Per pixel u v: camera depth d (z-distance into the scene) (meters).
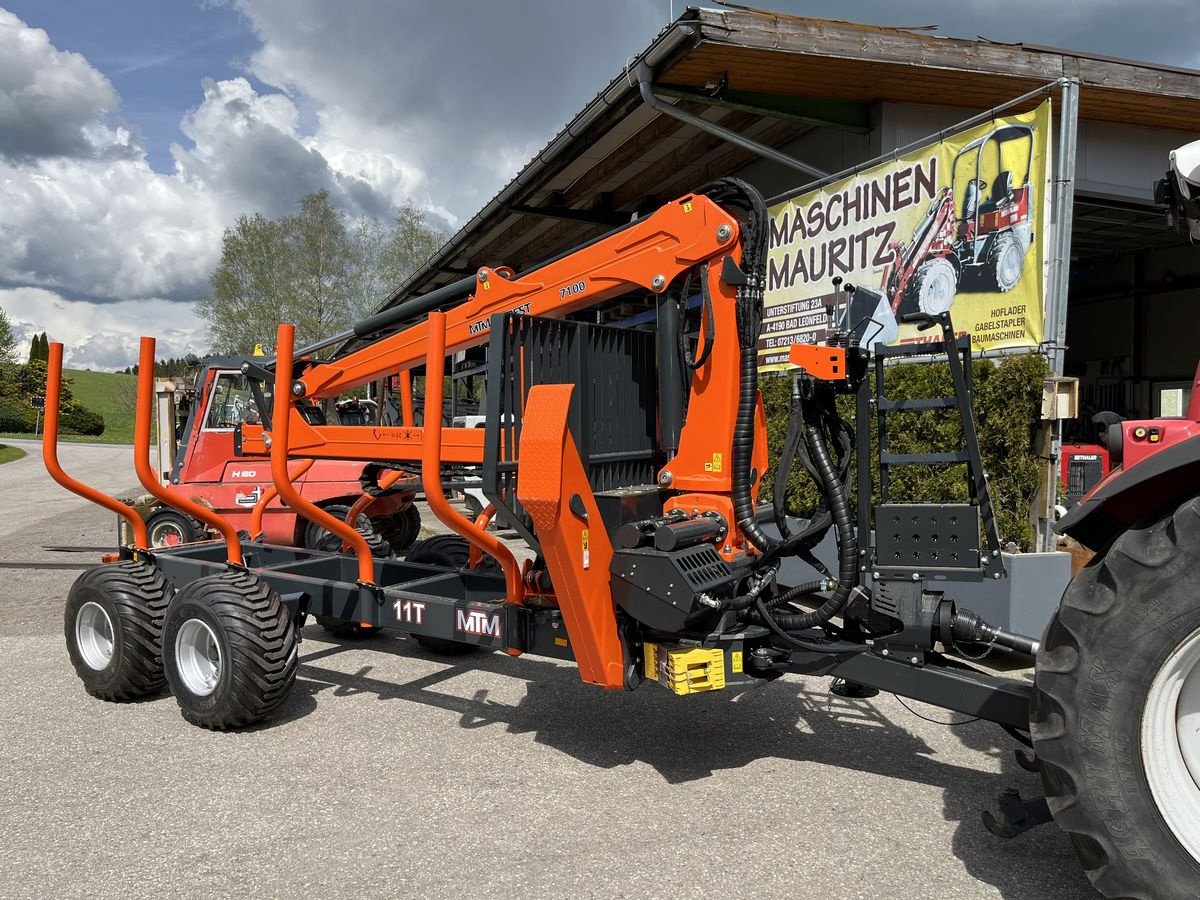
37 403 51.56
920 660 2.97
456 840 2.89
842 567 2.99
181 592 4.07
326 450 4.72
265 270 33.62
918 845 2.81
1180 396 6.97
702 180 10.60
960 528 2.86
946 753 3.60
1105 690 2.13
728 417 3.37
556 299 3.91
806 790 3.25
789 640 3.15
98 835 2.96
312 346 5.07
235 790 3.30
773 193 9.53
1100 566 2.23
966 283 5.72
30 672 4.93
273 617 3.92
